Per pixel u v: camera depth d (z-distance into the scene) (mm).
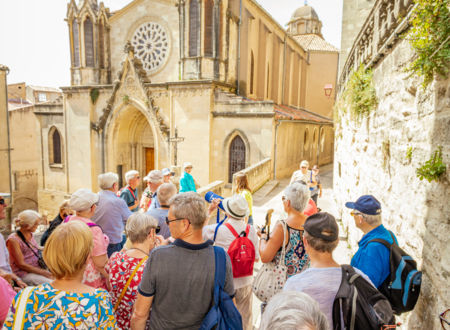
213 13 20812
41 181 28453
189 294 2248
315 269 2143
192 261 2273
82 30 25625
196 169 21047
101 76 26094
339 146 11672
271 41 29031
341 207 9781
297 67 36312
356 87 6852
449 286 2326
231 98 19812
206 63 21266
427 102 3031
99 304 1960
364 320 1819
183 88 20938
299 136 24766
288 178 20953
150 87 22172
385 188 4629
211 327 2184
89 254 2062
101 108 24812
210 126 20375
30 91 45375
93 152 25281
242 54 23750
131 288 2771
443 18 2592
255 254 3426
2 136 19453
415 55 3393
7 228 16438
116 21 25797
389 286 2635
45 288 1910
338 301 1903
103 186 4586
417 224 3182
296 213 3057
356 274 2068
